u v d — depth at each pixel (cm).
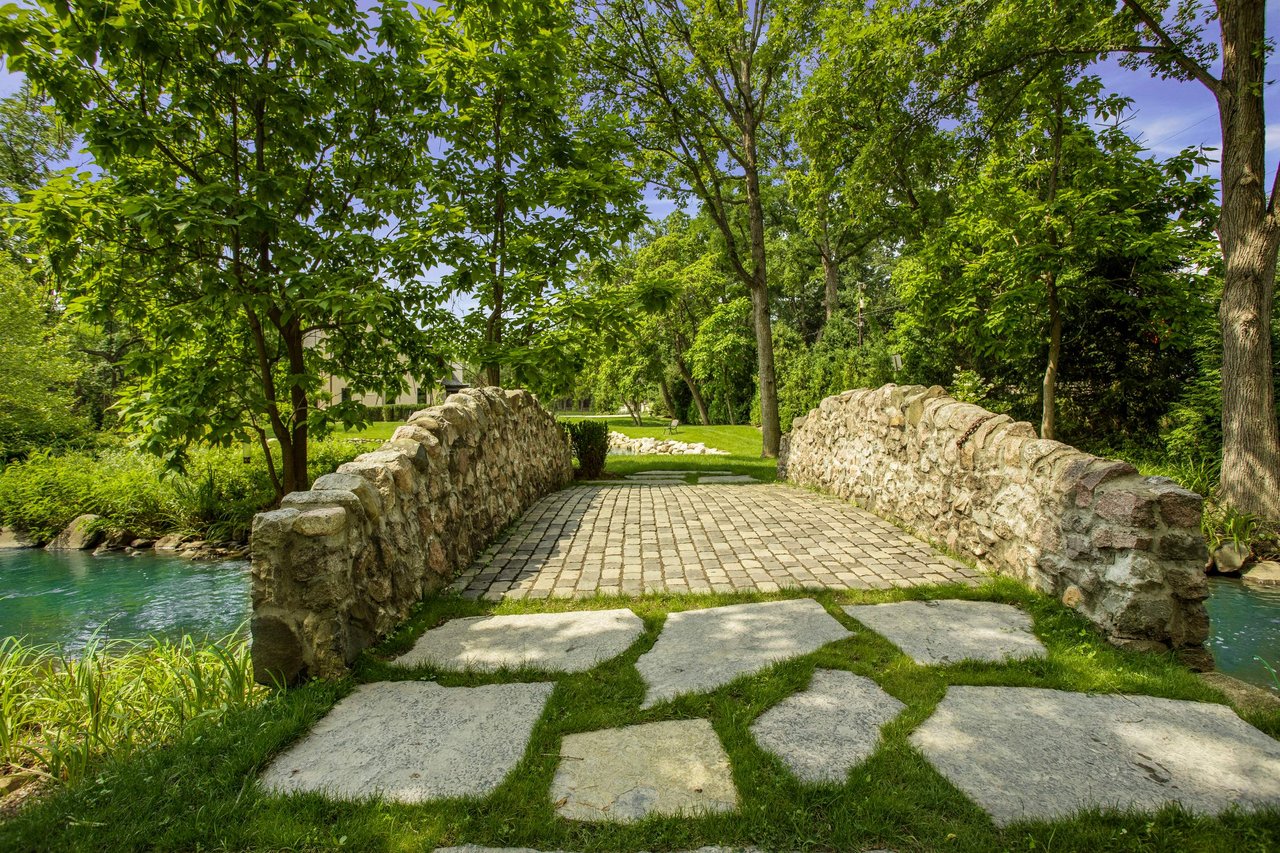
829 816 154
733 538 485
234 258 562
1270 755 179
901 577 364
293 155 620
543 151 834
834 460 695
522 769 177
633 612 319
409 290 725
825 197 1287
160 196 510
